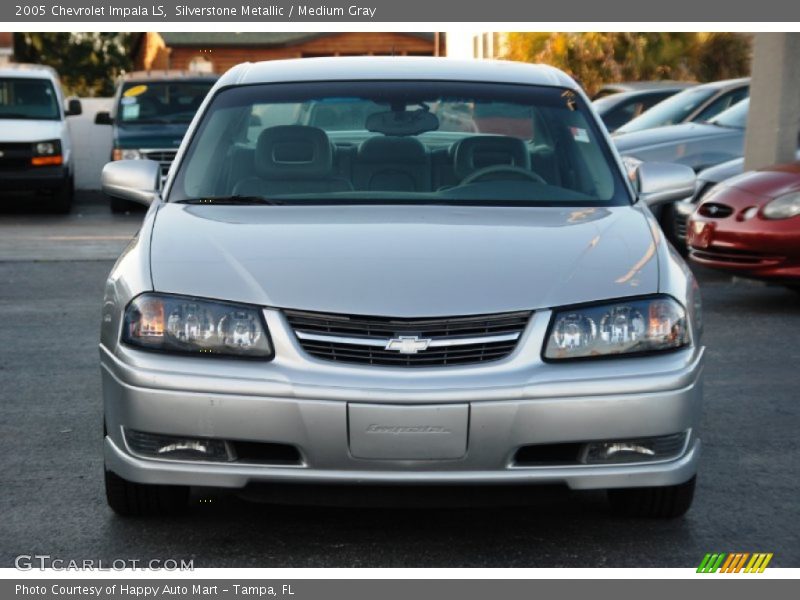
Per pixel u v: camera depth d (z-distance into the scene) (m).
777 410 6.08
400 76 5.32
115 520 4.34
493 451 3.72
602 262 4.05
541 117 5.16
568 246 4.16
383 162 4.91
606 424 3.76
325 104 5.14
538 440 3.74
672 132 12.51
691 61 25.31
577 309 3.85
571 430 3.74
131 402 3.82
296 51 41.47
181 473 3.82
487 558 3.99
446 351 3.76
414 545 4.11
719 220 8.87
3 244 13.30
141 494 4.21
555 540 4.16
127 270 4.07
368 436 3.70
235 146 5.00
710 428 5.74
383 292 3.82
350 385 3.70
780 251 8.55
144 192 5.08
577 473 3.80
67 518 4.37
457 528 4.28
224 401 3.73
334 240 4.15
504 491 3.84
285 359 3.76
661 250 4.21
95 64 53.41
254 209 4.61
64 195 17.47
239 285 3.89
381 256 4.02
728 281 10.41
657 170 5.13
